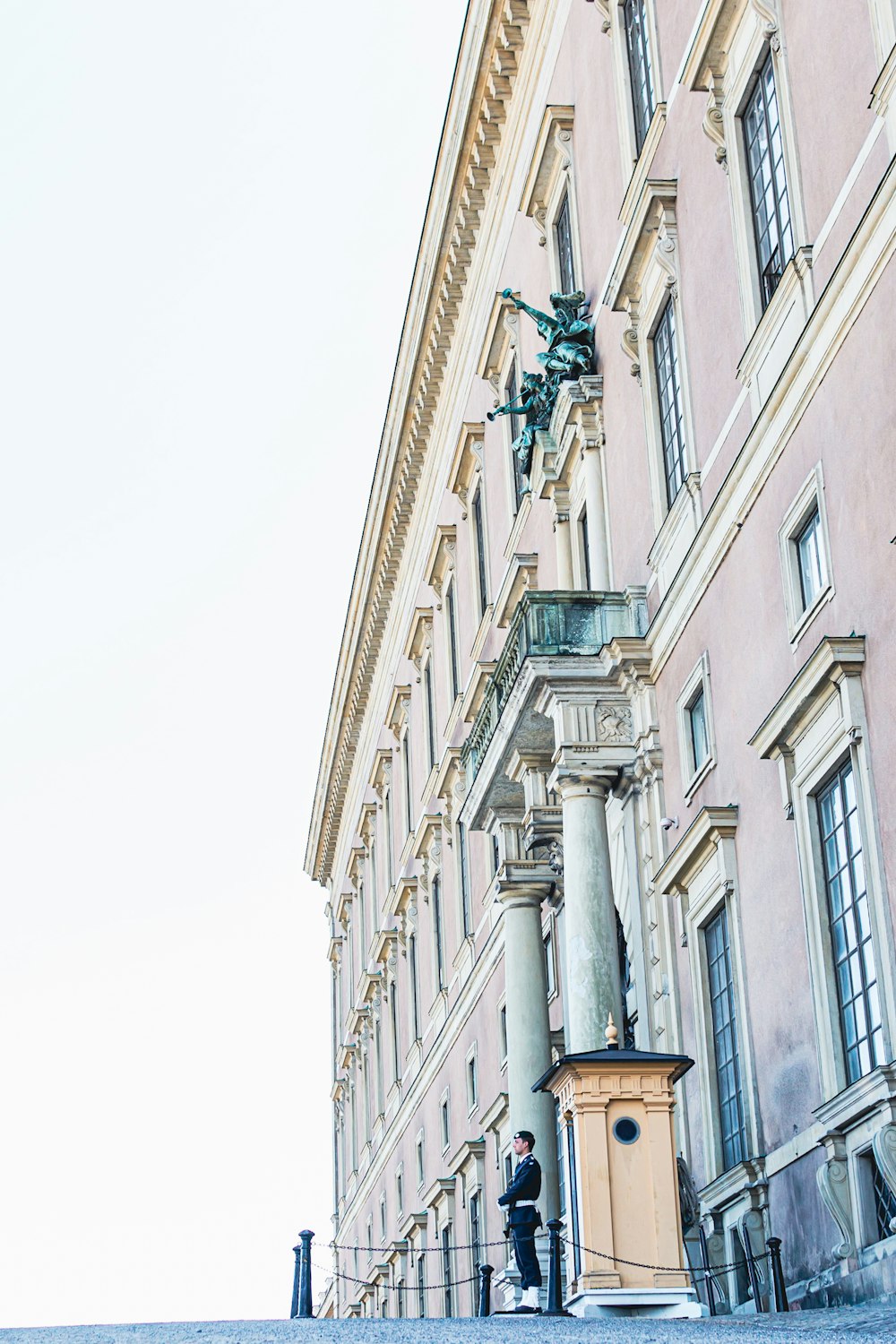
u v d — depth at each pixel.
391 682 55.81
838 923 21.06
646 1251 19.25
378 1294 55.50
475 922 42.03
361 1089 62.28
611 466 30.52
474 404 42.72
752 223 24.38
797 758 21.91
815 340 21.47
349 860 65.50
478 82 37.97
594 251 31.80
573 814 27.92
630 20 30.02
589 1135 19.61
